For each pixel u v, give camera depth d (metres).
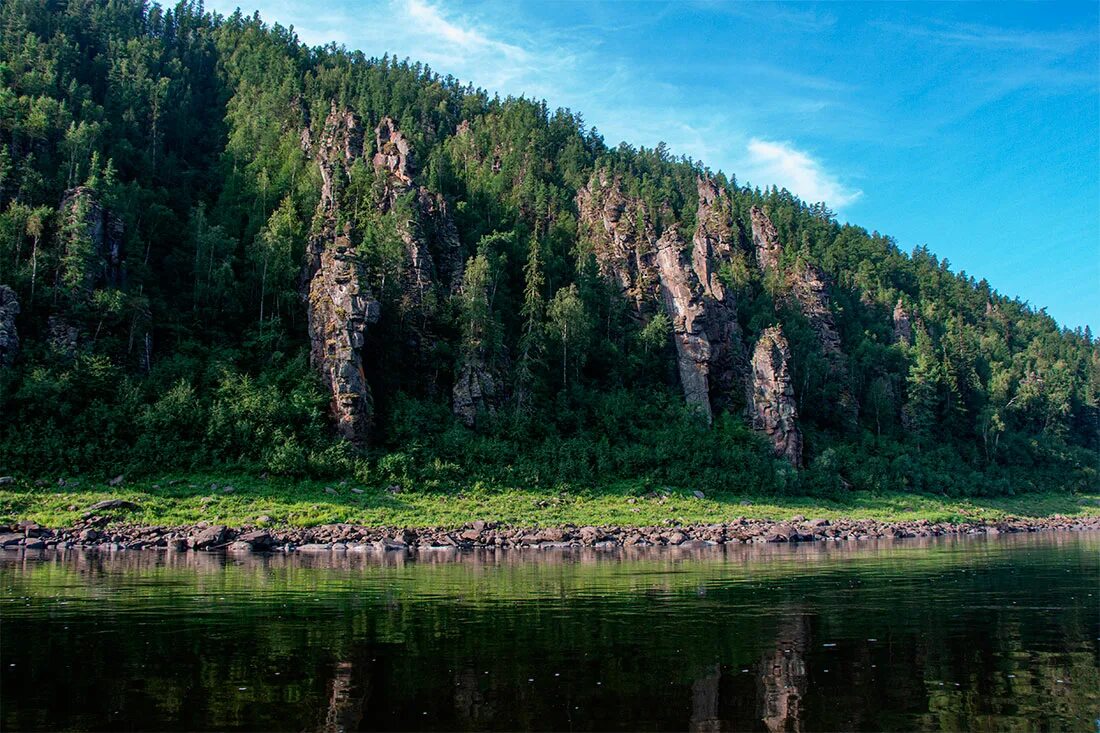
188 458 72.44
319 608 29.05
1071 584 37.44
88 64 136.25
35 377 70.75
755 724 15.52
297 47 175.75
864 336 149.00
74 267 80.94
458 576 39.75
